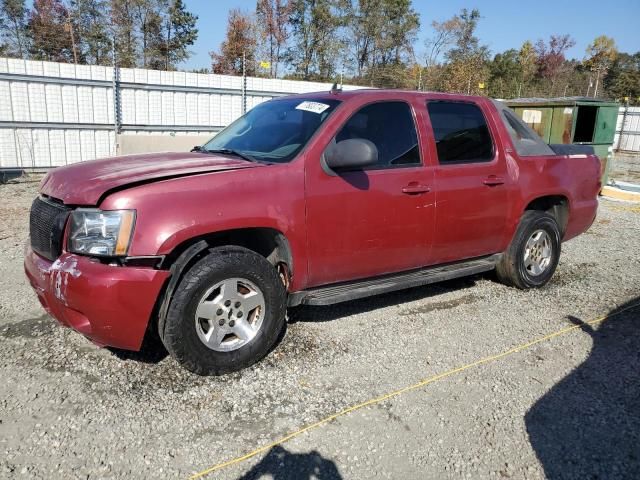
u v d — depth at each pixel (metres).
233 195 3.38
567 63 54.09
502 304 4.98
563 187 5.38
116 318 3.11
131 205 3.12
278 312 3.68
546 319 4.64
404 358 3.85
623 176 16.11
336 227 3.82
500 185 4.79
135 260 3.13
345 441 2.88
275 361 3.74
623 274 6.03
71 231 3.21
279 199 3.54
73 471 2.60
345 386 3.44
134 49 34.81
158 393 3.30
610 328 4.47
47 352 3.77
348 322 4.47
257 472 2.63
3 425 2.94
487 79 38.38
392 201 4.07
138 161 3.74
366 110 4.08
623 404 3.31
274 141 4.01
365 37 41.66
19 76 12.40
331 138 3.84
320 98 4.25
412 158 4.26
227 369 3.51
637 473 2.70
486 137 4.82
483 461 2.76
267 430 2.96
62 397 3.22
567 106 11.77
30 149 12.89
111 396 3.25
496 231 4.90
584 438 2.96
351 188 3.86
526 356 3.93
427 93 4.55
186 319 3.29
